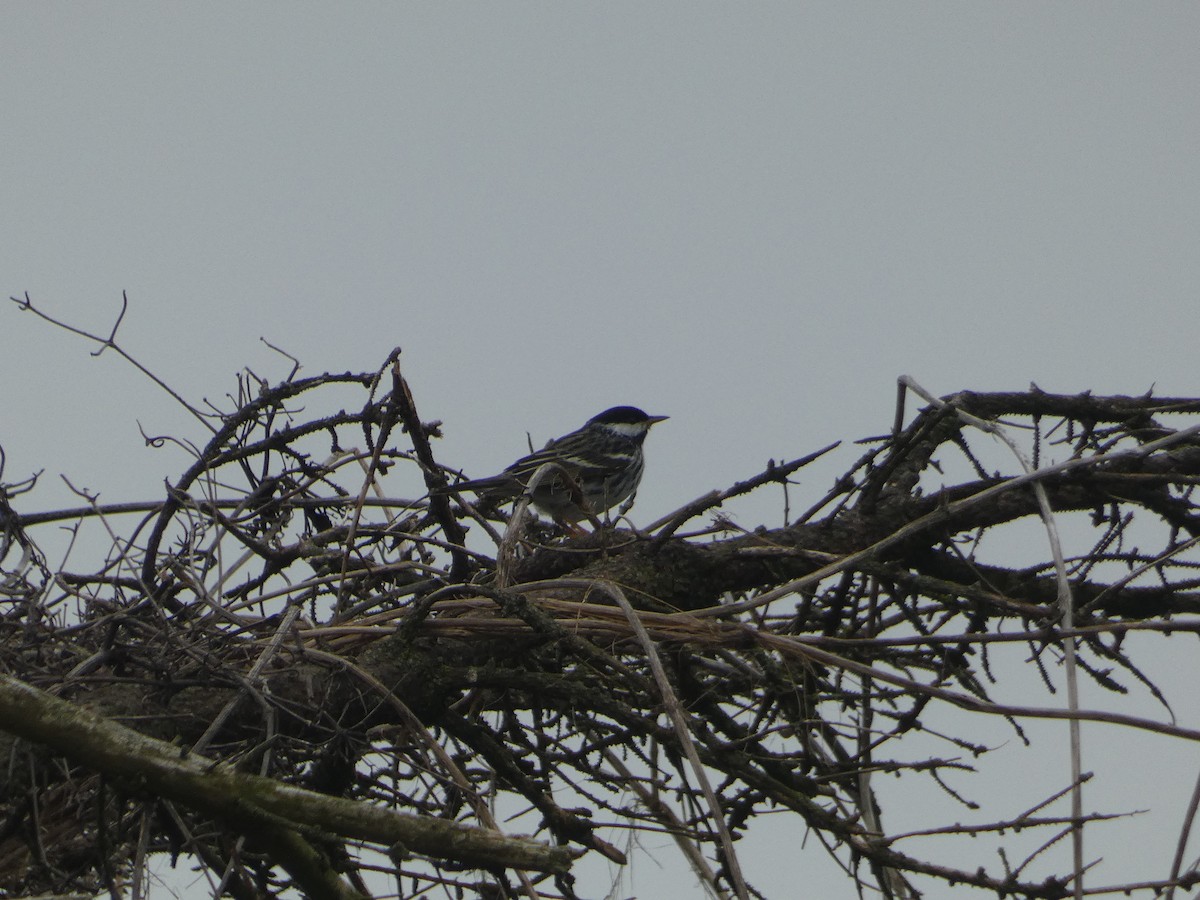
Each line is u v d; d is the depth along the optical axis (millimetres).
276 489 11141
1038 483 9969
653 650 8508
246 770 8055
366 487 9969
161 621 8695
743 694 10391
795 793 8789
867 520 11648
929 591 9984
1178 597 11891
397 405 9945
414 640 9531
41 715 7340
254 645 9172
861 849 8461
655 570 10953
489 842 7504
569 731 10008
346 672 9180
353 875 9555
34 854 7785
